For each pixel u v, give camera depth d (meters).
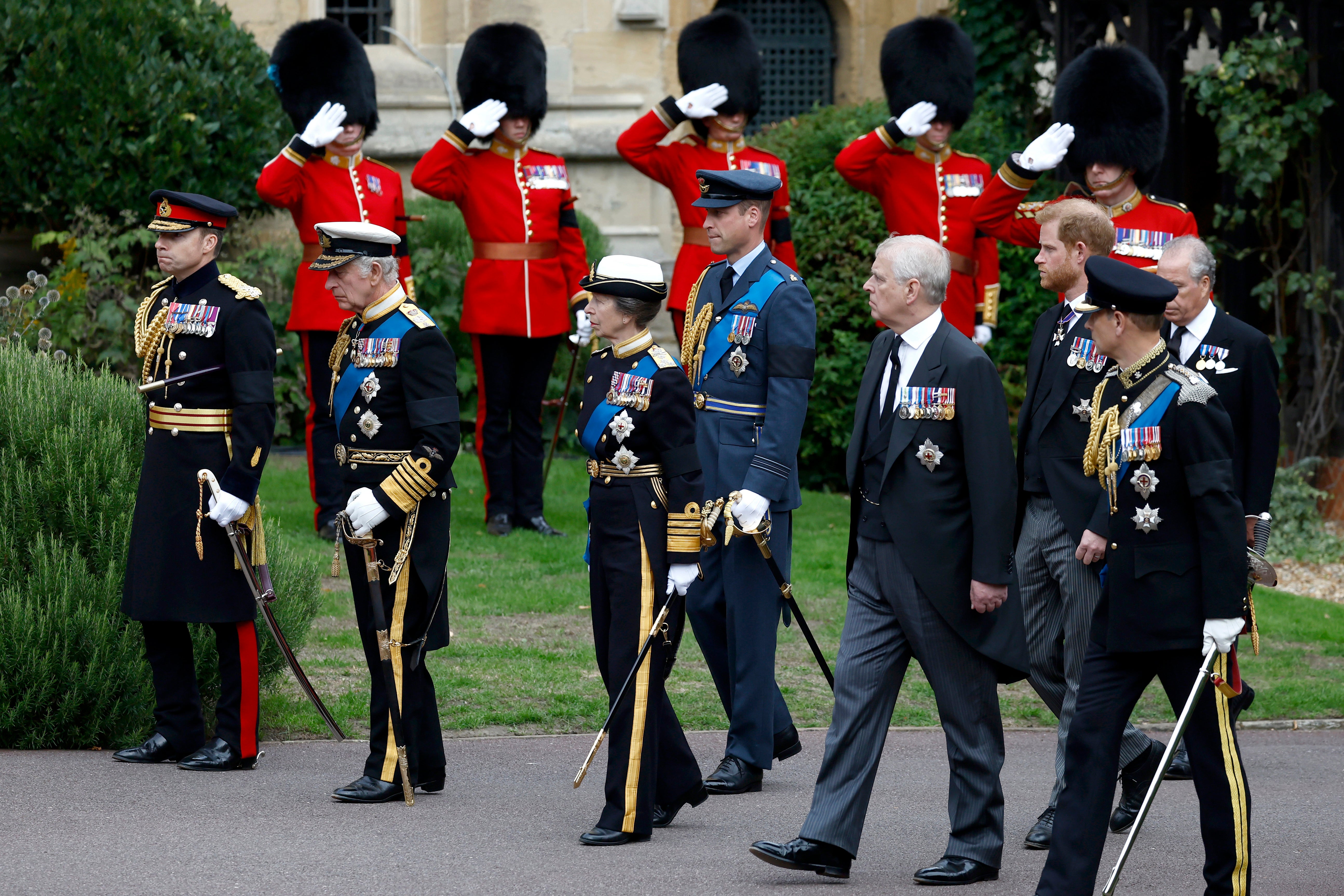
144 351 21.72
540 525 37.25
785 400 20.53
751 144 47.56
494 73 36.22
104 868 16.97
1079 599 19.98
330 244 19.78
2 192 41.81
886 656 18.02
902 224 36.19
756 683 21.28
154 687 22.06
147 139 41.81
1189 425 16.23
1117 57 28.36
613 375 18.84
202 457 21.34
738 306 21.27
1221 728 16.48
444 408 19.64
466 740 23.44
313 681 25.73
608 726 18.62
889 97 36.44
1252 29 42.19
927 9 56.09
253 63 44.62
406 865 17.44
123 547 22.88
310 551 33.88
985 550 17.42
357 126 35.16
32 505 22.73
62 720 21.98
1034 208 28.91
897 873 18.06
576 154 50.28
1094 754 16.53
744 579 21.19
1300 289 40.78
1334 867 18.59
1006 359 44.19
